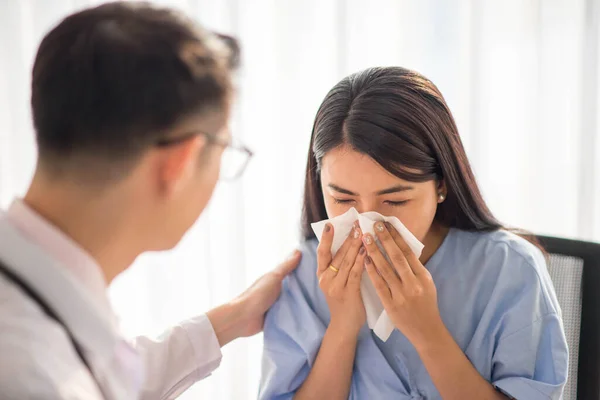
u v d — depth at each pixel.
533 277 1.01
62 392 0.55
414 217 0.98
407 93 0.95
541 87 1.69
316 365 1.05
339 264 1.02
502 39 1.68
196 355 1.05
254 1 1.72
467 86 1.67
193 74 0.63
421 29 1.68
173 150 0.64
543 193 1.74
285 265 1.15
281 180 1.77
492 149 1.73
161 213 0.68
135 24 0.62
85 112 0.60
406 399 1.02
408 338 0.98
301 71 1.72
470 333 1.03
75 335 0.63
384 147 0.91
